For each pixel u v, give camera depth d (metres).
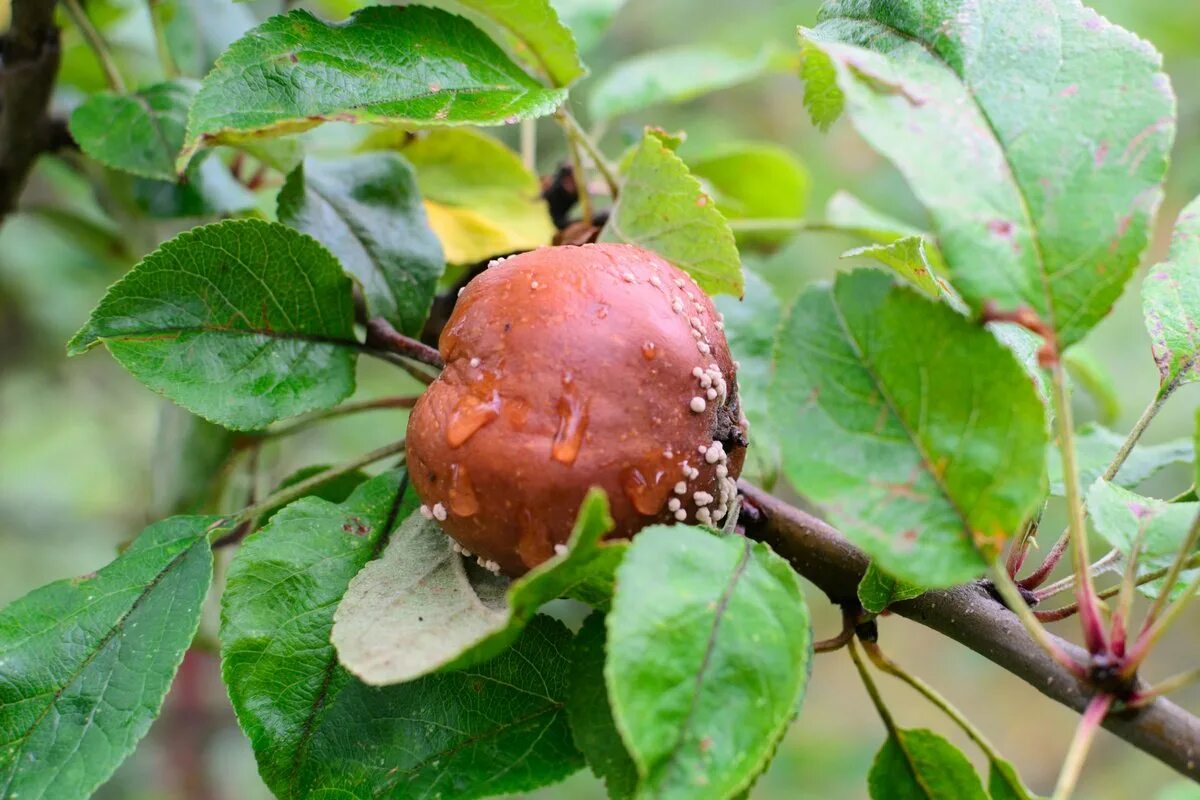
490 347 0.46
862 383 0.44
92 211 0.81
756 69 0.71
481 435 0.46
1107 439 0.57
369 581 0.47
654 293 0.47
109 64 0.59
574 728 0.45
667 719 0.42
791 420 0.44
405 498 0.50
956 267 0.44
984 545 0.44
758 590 0.44
